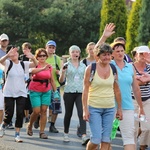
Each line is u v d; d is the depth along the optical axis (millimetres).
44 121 19547
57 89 21188
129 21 49531
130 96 14102
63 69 18547
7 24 60156
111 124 13711
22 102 18531
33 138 19562
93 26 62812
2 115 18922
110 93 13641
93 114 13578
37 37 62281
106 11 51406
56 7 63094
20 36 61594
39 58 19328
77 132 20281
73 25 62281
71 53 18641
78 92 18500
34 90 19188
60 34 63188
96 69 13570
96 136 13492
